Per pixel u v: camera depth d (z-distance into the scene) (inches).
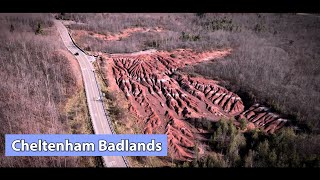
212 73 4503.0
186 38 6003.9
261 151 2837.1
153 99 3941.9
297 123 3358.8
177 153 3004.4
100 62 4362.7
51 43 4559.5
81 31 5689.0
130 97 3853.3
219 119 3587.6
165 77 4330.7
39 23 5433.1
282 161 2699.3
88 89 3619.6
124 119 3262.8
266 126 3430.1
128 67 4530.0
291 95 3853.3
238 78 4338.1
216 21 7682.1
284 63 5098.4
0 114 2910.9
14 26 5364.2
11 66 3767.2
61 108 3196.4
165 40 5787.4
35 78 3580.2
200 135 3358.8
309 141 2918.3
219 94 4065.0
